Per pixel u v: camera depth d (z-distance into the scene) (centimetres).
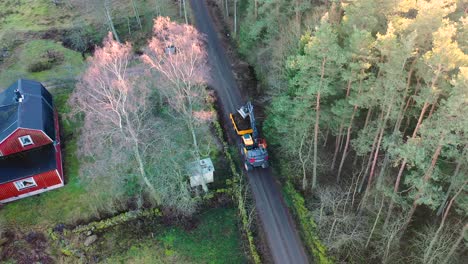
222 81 5262
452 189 3064
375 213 3419
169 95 4106
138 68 4253
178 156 3831
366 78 3372
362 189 3744
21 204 3853
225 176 4091
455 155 2833
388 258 3178
